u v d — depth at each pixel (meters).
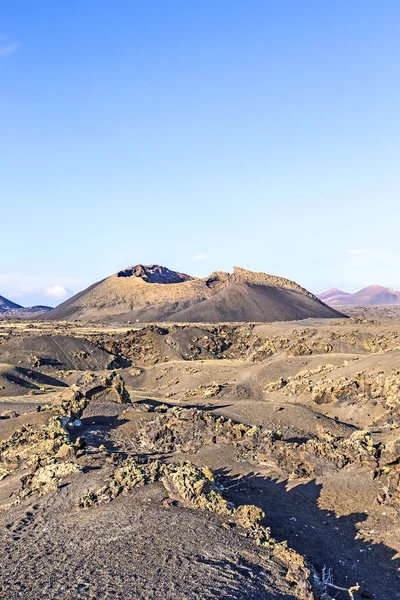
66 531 27.70
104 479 36.06
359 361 89.75
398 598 25.33
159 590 20.09
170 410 57.69
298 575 23.08
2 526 30.09
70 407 59.66
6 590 20.44
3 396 87.25
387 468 39.22
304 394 82.25
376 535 31.53
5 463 45.09
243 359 146.12
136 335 158.88
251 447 47.53
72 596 19.61
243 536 26.89
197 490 31.62
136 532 26.42
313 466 42.03
